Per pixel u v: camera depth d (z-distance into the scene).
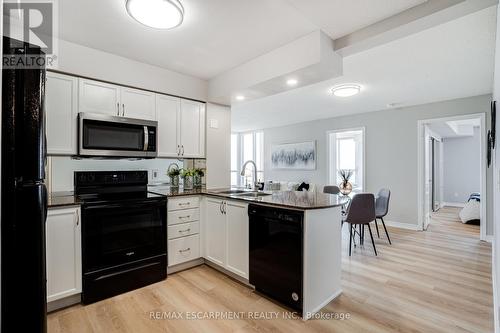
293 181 6.77
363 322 1.89
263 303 2.15
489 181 3.92
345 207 4.04
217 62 2.74
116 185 2.85
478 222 5.09
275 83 2.60
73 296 2.12
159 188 3.30
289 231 2.03
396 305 2.12
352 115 5.55
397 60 2.76
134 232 2.40
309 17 1.91
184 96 3.10
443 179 7.74
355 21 1.97
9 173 0.89
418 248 3.60
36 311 0.97
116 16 1.91
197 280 2.59
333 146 6.19
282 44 2.34
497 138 1.99
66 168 2.62
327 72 2.29
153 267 2.52
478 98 4.06
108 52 2.52
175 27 2.03
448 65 2.89
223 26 2.04
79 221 2.11
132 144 2.63
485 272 2.77
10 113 0.89
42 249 1.01
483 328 1.81
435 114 4.46
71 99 2.34
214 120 3.41
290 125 6.84
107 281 2.23
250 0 1.71
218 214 2.76
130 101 2.69
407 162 4.79
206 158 3.33
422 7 1.76
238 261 2.51
